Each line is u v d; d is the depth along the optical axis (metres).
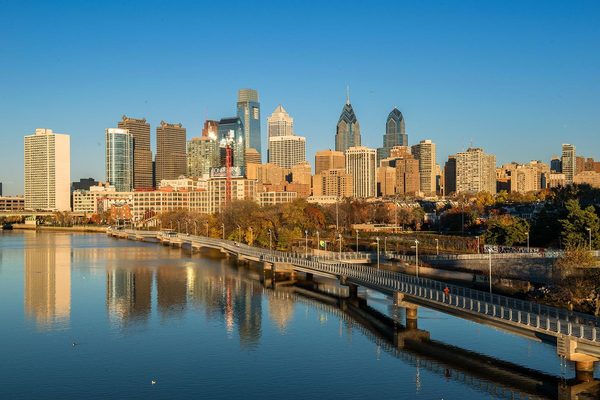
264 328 112.31
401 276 135.38
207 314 124.31
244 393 79.38
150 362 91.94
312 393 79.12
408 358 93.06
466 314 94.50
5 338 105.25
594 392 76.94
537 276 146.62
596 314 103.44
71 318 120.69
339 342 102.31
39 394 79.25
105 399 77.50
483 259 178.38
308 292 151.25
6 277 179.75
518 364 89.00
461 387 80.31
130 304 135.25
